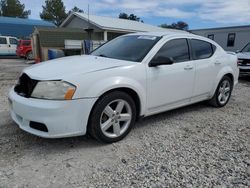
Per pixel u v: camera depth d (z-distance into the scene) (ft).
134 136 12.72
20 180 8.84
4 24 104.63
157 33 15.15
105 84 11.01
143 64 12.62
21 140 11.83
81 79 10.59
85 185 8.66
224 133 13.46
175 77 13.99
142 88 12.42
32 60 65.62
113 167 9.81
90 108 10.75
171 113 16.61
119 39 15.90
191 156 10.81
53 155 10.59
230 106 18.84
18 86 11.85
